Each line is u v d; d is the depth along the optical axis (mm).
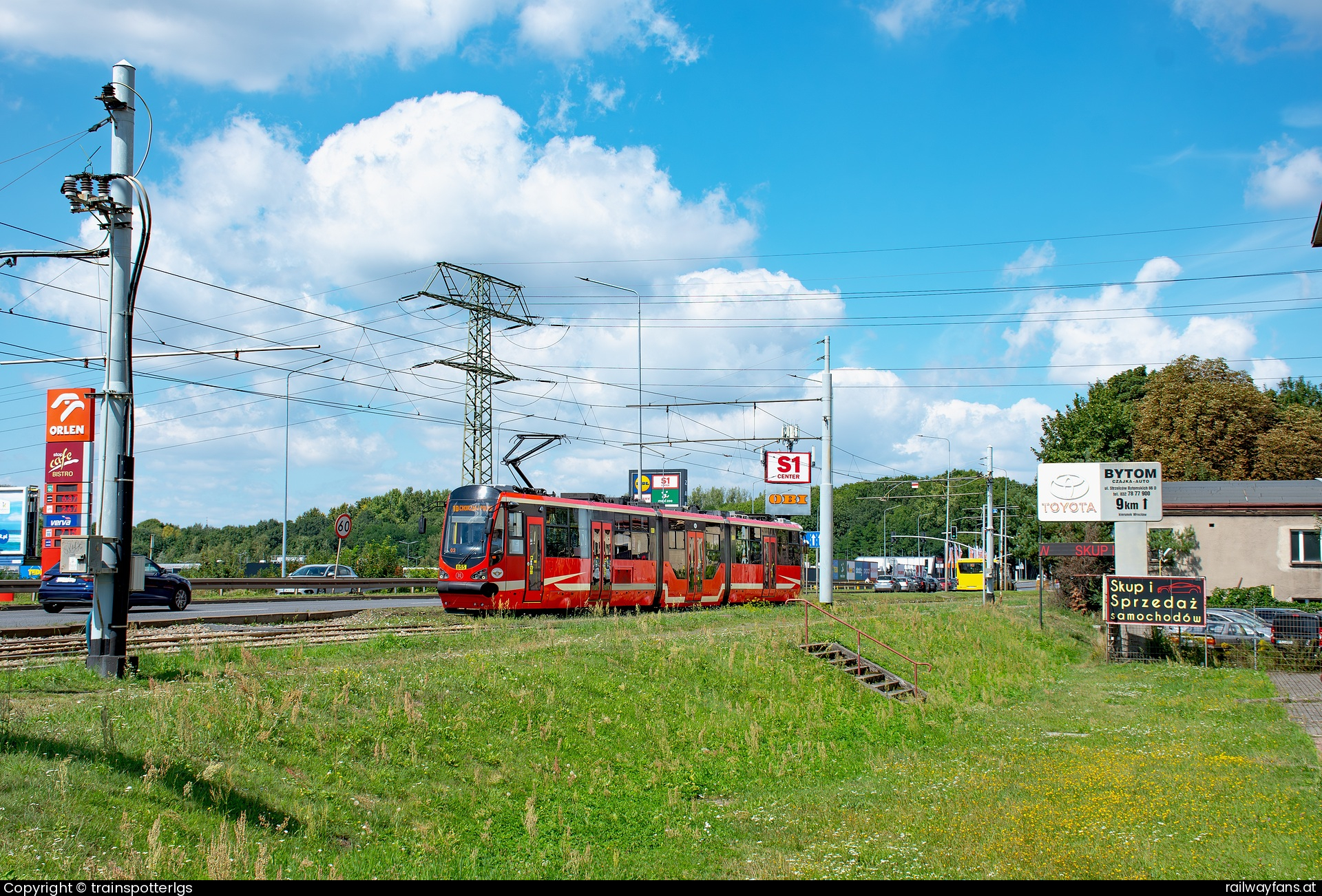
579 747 15672
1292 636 29562
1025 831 11039
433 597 41500
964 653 30000
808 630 26328
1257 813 11164
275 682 14438
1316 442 54031
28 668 14820
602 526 29953
